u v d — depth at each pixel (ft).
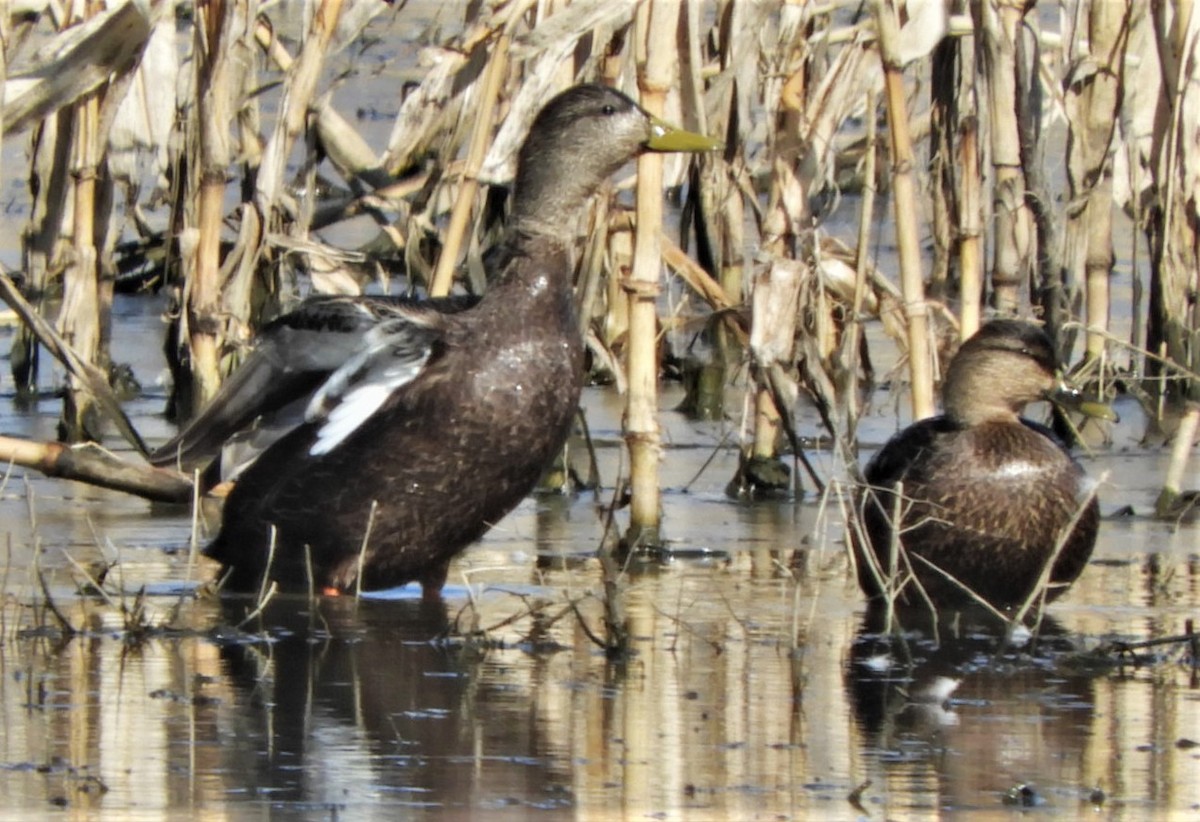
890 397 52.42
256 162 50.06
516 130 40.52
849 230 67.21
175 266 51.01
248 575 35.78
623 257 48.60
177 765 24.71
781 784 24.31
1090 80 50.75
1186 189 49.19
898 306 46.26
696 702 28.07
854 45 42.60
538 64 40.24
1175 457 42.06
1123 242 66.69
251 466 35.40
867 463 43.55
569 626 32.81
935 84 48.62
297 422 35.45
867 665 30.45
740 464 43.98
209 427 35.65
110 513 40.96
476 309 34.86
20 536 38.75
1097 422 49.24
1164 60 47.29
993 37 43.21
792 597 35.19
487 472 34.65
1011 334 36.22
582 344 35.70
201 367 42.83
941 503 35.35
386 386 33.99
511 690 28.60
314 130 45.73
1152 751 25.91
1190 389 50.88
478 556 38.42
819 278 43.27
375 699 27.99
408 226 46.42
